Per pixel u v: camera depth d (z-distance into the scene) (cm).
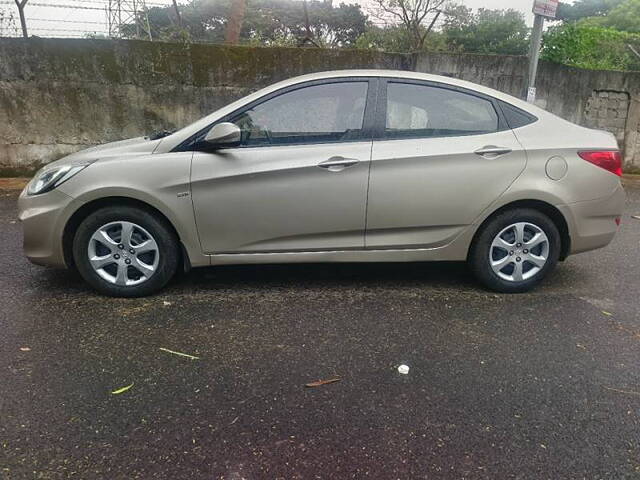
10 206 629
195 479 204
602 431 238
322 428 236
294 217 367
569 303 383
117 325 332
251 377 276
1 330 322
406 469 212
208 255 372
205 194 358
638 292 408
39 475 204
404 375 281
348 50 817
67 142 777
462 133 379
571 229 389
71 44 746
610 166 389
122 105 778
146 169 354
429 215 376
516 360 299
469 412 250
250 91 803
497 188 375
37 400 252
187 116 799
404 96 380
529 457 220
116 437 227
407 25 1041
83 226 360
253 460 215
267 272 437
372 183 366
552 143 381
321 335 325
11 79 741
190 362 289
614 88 920
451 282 422
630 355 307
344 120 372
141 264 370
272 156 361
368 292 397
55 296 375
